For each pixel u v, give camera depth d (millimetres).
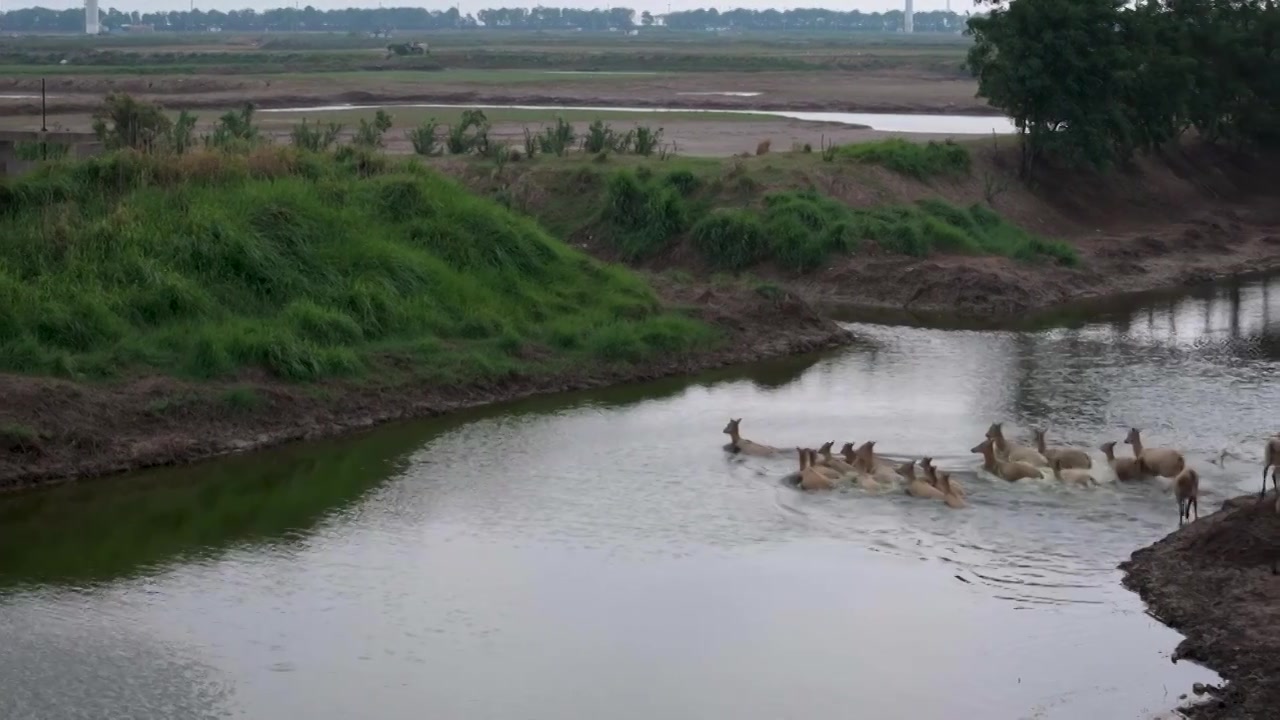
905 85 117000
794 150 51781
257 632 16703
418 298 30328
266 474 22906
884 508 20750
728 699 15062
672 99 99500
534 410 27172
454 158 49219
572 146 57969
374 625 16906
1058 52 50375
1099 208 51875
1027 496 21188
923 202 45781
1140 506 20703
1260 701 14562
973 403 27469
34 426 22812
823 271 40781
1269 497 18812
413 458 23766
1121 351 32812
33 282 26953
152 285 27500
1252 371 30391
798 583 18109
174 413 24266
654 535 19828
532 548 19391
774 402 27703
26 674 15492
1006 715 14688
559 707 14875
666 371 30266
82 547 19562
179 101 94625
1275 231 51875
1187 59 54531
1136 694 15062
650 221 42719
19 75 119062
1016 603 17453
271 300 28812
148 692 15117
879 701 15016
